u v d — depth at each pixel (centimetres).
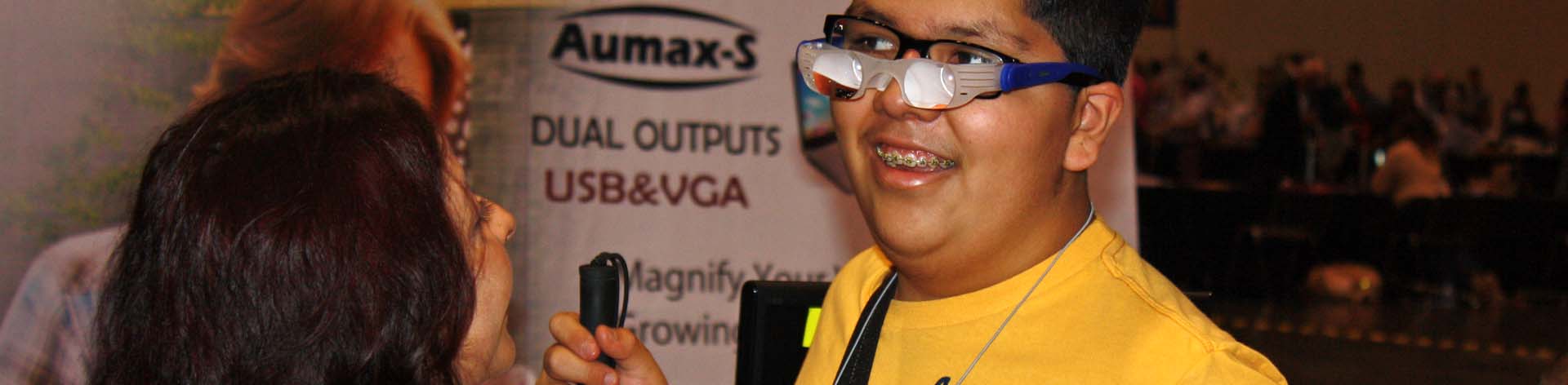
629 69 267
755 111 275
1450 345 641
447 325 91
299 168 89
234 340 87
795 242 277
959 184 104
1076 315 107
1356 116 948
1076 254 109
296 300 87
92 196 223
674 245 270
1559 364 217
